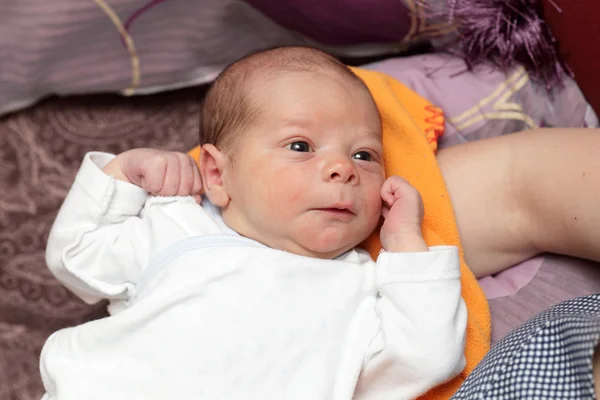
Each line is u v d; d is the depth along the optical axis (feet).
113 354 2.87
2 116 4.70
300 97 2.99
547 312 2.61
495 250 3.42
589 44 3.67
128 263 3.14
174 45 4.47
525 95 3.91
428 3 3.88
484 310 3.23
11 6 4.21
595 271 3.36
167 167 3.15
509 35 3.83
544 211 3.20
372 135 3.10
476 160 3.40
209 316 2.84
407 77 3.98
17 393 4.11
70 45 4.39
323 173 2.89
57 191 4.56
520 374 2.32
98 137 4.68
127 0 4.20
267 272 2.91
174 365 2.80
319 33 4.35
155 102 4.77
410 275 2.87
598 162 3.05
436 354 2.79
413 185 3.41
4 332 4.23
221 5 4.28
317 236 2.91
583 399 2.22
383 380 2.93
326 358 2.86
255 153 2.99
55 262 3.20
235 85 3.14
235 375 2.80
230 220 3.16
